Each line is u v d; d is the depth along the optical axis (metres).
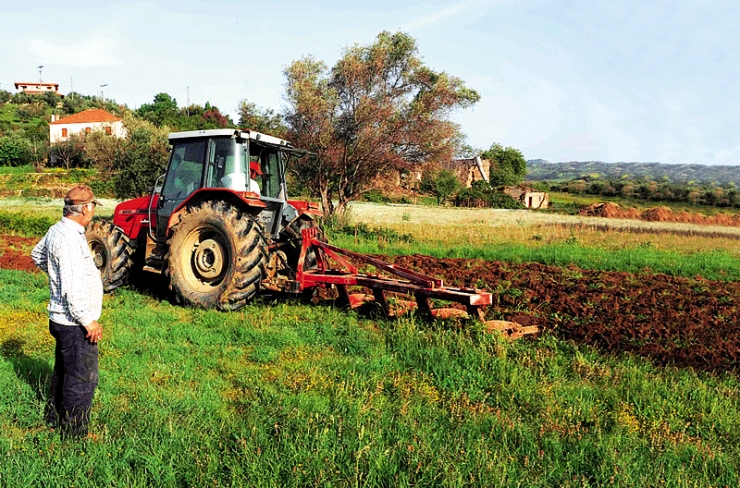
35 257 3.66
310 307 7.04
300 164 19.25
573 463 3.35
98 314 3.49
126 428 3.46
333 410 3.85
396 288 6.38
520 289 9.14
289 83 18.81
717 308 8.41
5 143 64.19
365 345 5.48
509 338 5.86
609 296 8.96
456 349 5.29
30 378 4.28
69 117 72.31
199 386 4.30
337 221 18.95
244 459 3.11
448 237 18.59
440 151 18.69
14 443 3.26
